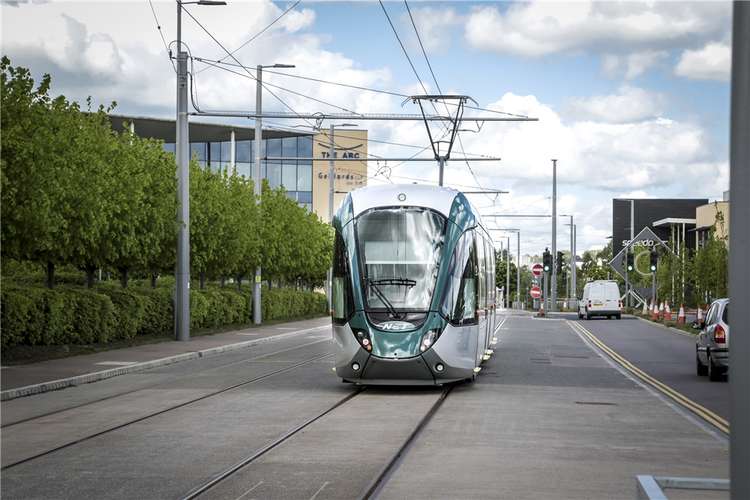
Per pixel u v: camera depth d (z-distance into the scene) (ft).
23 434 44.52
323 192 294.46
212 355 98.48
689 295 233.55
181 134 112.06
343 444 41.32
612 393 63.57
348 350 62.49
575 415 51.83
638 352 107.96
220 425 47.29
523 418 50.39
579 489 31.86
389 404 56.39
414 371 61.87
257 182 150.92
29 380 66.49
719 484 21.29
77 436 43.70
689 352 108.27
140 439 42.70
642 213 379.35
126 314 106.42
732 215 16.05
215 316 140.56
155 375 75.97
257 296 157.17
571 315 252.01
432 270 63.05
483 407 55.26
